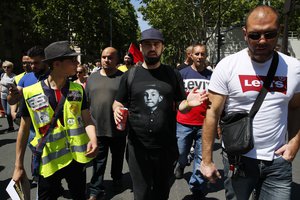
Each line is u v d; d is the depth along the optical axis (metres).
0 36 33.00
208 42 39.94
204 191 4.70
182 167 5.26
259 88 2.45
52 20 33.53
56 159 2.95
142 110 3.28
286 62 2.47
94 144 3.04
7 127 10.08
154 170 3.41
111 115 4.48
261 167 2.52
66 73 2.97
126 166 6.04
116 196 4.74
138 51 7.32
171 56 50.50
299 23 42.97
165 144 3.31
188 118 4.68
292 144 2.54
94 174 4.47
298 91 2.51
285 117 2.52
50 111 2.96
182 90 3.36
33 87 2.98
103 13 39.91
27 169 5.80
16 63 35.25
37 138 2.97
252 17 2.37
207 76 4.92
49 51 2.94
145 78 3.30
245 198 2.62
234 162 2.58
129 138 3.38
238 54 2.53
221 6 36.03
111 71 4.70
